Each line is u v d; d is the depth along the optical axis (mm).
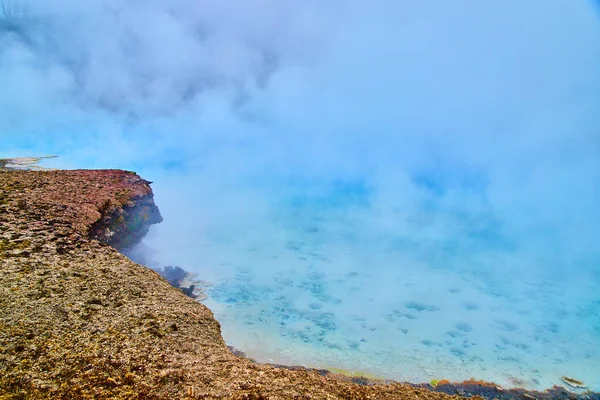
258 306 23266
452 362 19062
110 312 11023
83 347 9172
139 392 7859
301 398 8117
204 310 12688
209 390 8094
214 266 28953
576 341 22141
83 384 7957
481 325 23578
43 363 8445
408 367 18250
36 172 25219
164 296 12891
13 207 17703
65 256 14164
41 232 15648
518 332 22969
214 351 10055
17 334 9258
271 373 9094
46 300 11008
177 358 9281
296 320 22000
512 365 19172
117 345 9430
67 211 18828
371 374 17375
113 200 22750
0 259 12906
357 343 20078
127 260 15133
